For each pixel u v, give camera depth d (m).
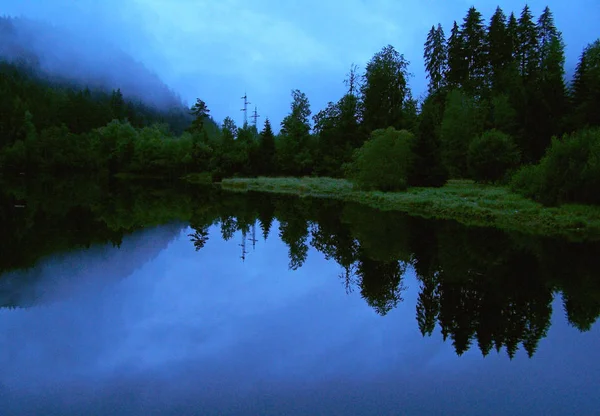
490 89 46.41
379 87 53.81
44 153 63.97
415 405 5.24
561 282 11.14
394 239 17.41
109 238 16.19
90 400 5.21
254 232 19.30
